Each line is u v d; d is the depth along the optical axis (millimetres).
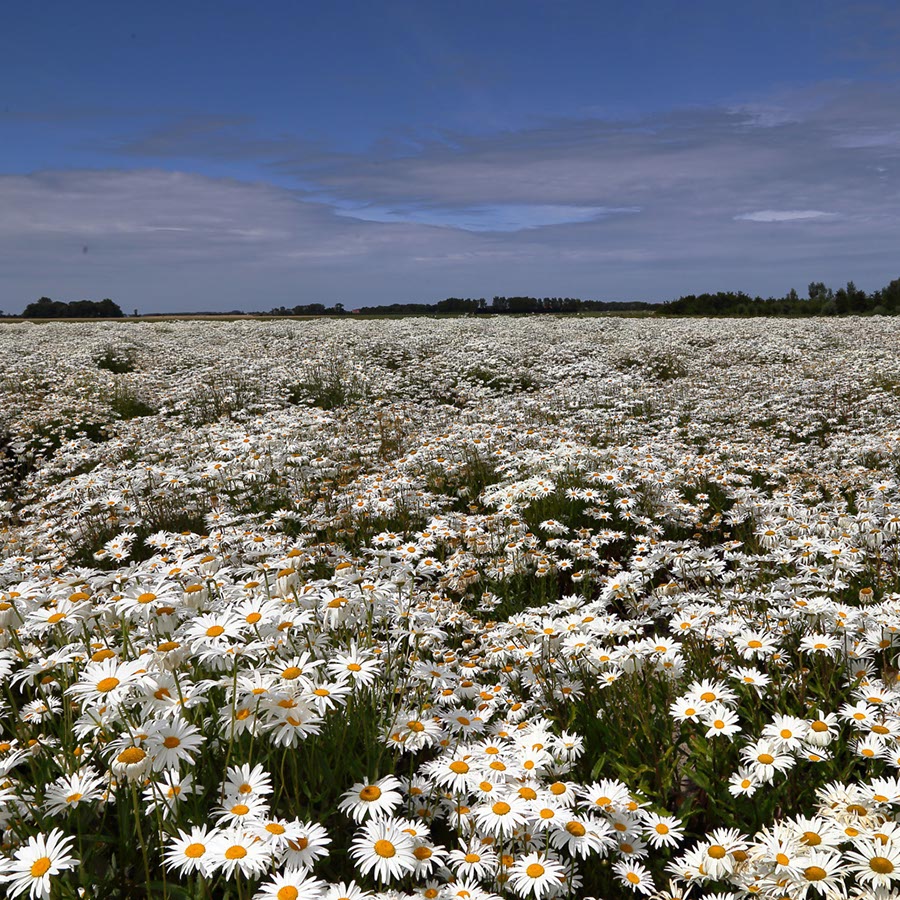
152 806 2309
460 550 5711
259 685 2436
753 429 10906
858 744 2715
